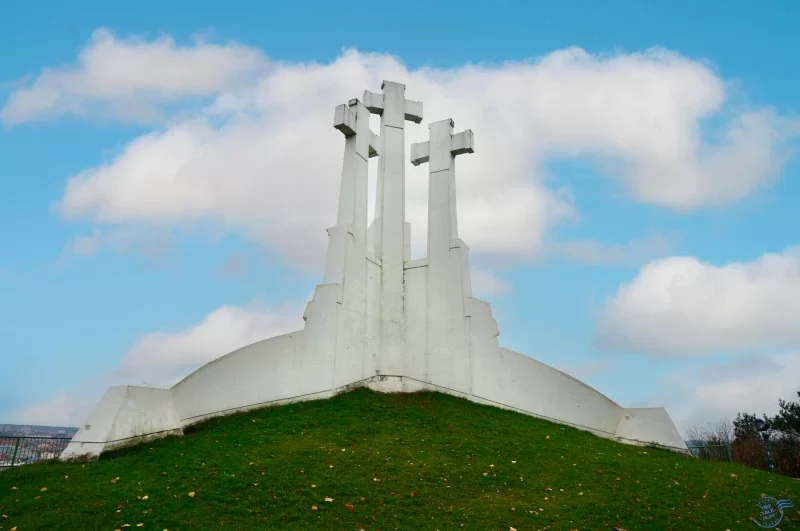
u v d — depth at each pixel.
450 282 26.45
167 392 19.44
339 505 13.38
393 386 25.62
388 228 28.02
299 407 21.81
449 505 13.84
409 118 30.30
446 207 27.67
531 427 22.25
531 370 26.22
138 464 15.84
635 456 19.91
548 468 17.25
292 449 16.95
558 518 13.62
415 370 26.00
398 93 29.72
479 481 15.54
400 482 14.94
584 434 23.30
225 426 19.61
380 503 13.62
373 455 16.80
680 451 23.47
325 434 18.66
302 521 12.53
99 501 13.19
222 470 15.18
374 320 26.47
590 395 25.91
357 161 26.88
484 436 19.78
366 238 26.86
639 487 16.25
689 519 14.30
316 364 23.23
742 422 49.34
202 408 20.33
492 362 25.66
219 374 21.06
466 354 25.16
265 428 19.23
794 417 43.28
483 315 26.14
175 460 16.03
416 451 17.48
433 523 12.79
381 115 29.48
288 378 22.62
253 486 14.13
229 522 12.35
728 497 16.20
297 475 14.94
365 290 26.14
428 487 14.80
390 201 28.36
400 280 27.50
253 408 21.56
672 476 17.58
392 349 26.42
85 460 16.41
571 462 18.03
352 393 23.95
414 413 21.91
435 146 28.86
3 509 12.82
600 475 17.05
